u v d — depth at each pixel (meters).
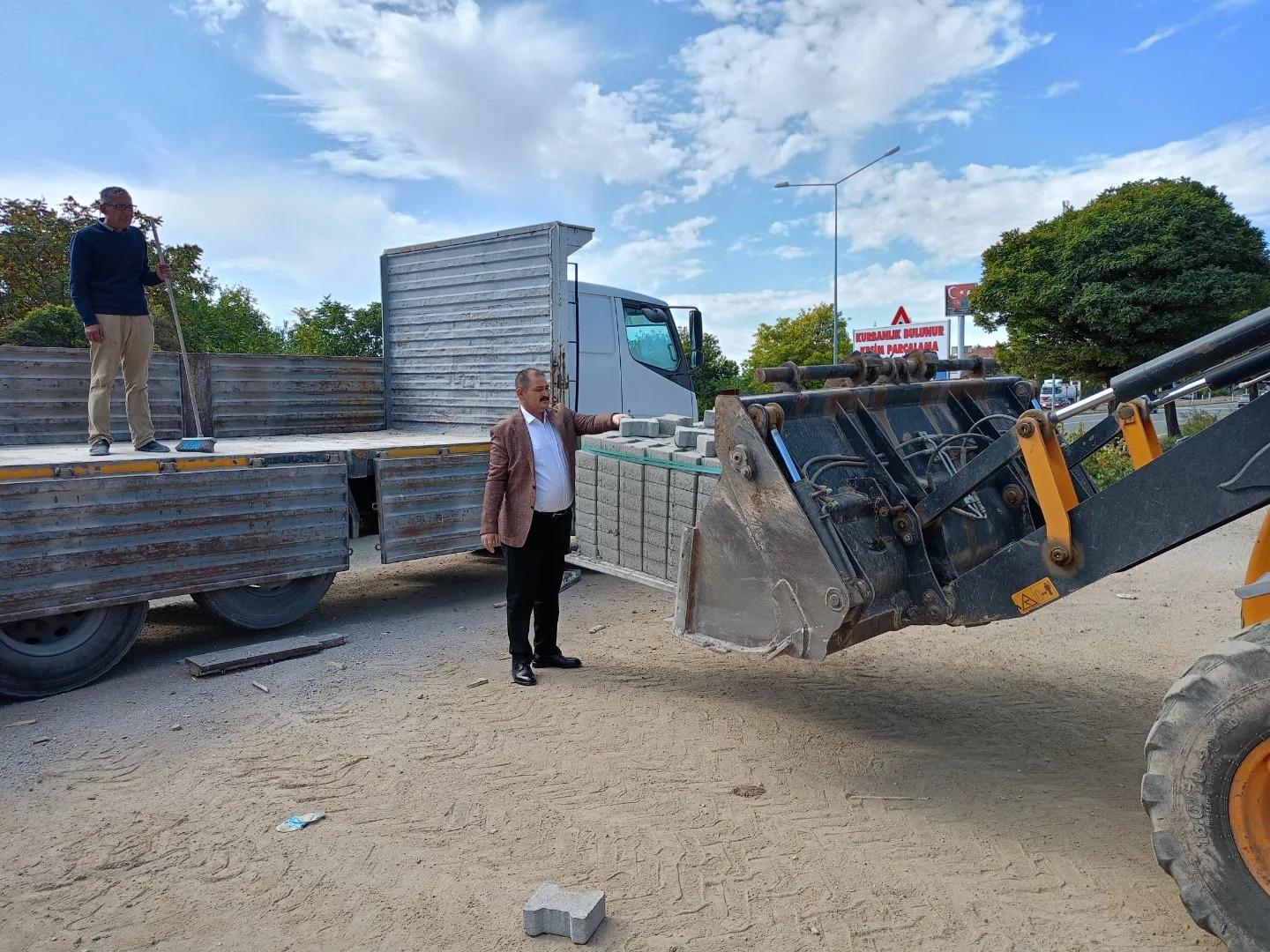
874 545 3.55
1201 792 2.36
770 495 3.46
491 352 7.91
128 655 5.58
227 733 4.28
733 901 2.87
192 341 25.48
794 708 4.60
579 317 8.39
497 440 4.91
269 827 3.36
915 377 4.39
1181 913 2.79
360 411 8.74
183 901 2.88
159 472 5.10
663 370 9.49
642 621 6.38
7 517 4.49
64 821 3.43
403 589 7.51
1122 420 3.09
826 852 3.17
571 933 2.66
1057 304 18.08
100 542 4.82
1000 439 3.29
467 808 3.50
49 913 2.82
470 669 5.26
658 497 5.04
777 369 3.67
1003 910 2.82
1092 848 3.20
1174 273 16.78
